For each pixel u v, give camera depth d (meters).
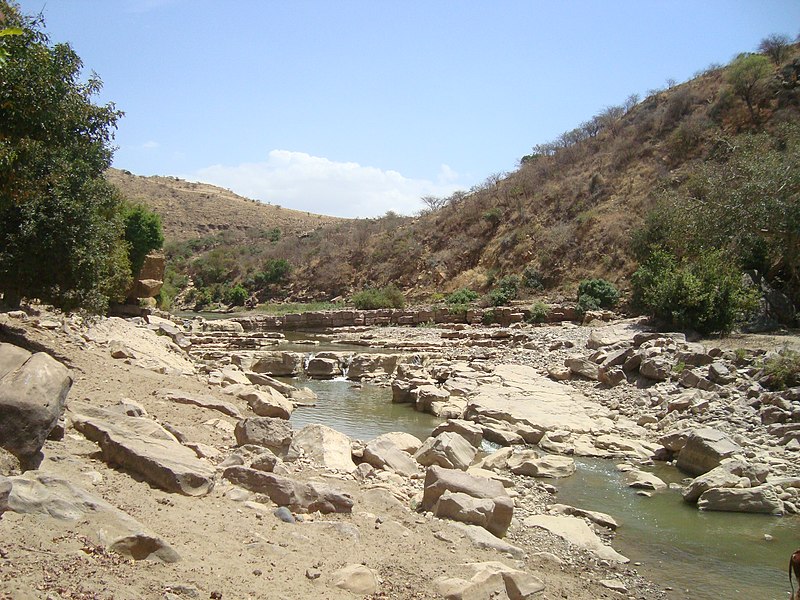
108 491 6.22
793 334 23.17
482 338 30.58
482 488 8.53
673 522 9.74
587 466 12.91
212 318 46.12
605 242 41.41
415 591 5.62
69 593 4.03
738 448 12.19
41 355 6.22
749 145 34.97
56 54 12.20
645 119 50.91
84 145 13.76
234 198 110.00
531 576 6.48
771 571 7.99
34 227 12.30
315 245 67.94
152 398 11.86
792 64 44.28
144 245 30.83
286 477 8.16
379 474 9.88
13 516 4.78
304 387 22.02
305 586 5.21
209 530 5.89
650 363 18.38
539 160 56.22
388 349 30.36
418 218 63.75
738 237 27.27
